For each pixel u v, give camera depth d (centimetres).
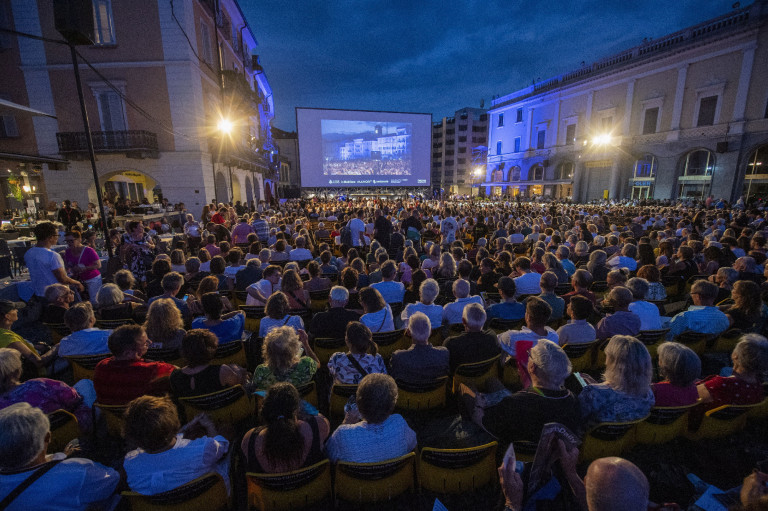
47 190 1695
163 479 175
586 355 346
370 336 275
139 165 1717
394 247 893
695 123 2694
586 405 226
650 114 2991
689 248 589
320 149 3319
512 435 199
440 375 292
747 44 2375
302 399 268
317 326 372
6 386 235
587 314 340
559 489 162
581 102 3581
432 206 2552
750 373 240
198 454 182
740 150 2456
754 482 117
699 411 246
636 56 3100
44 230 466
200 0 1783
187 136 1711
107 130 1666
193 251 1012
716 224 1110
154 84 1655
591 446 229
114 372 258
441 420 251
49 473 162
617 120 3250
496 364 322
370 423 198
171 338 338
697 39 2627
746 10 2378
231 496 212
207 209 1334
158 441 172
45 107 1634
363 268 580
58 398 252
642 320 380
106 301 407
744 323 373
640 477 109
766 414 271
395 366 291
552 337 317
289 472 180
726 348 376
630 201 2991
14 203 1702
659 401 237
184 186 1753
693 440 253
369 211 1805
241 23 2541
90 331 321
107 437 293
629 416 222
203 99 1788
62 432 246
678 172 2852
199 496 187
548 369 196
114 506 195
